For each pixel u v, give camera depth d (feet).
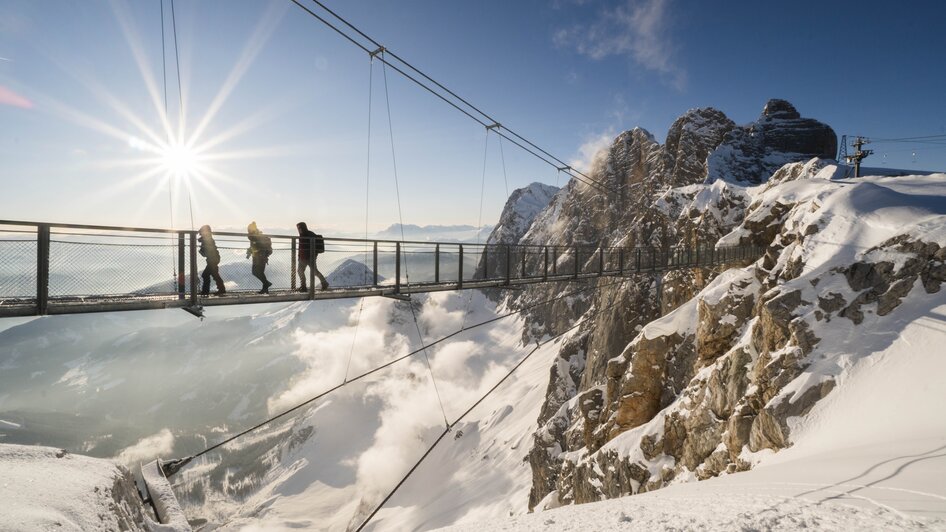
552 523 23.86
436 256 53.83
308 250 42.37
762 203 101.55
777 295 57.67
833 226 63.16
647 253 114.21
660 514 22.25
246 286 39.60
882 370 41.50
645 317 184.14
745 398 54.08
